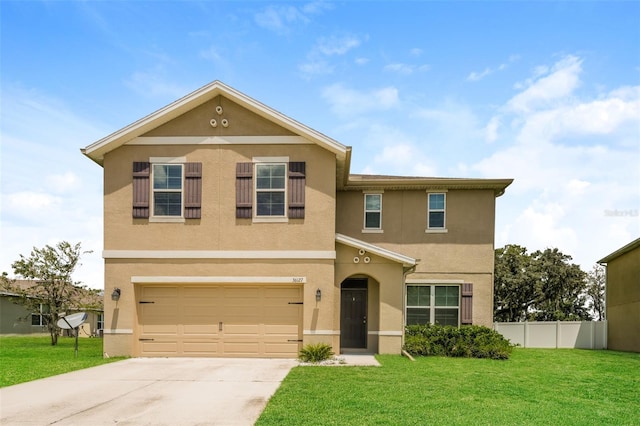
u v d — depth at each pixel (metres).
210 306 14.67
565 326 21.20
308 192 14.66
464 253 18.89
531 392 9.71
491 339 15.57
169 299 14.72
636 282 19.25
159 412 7.98
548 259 31.98
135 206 14.70
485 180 18.67
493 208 19.03
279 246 14.55
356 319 16.73
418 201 19.27
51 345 20.58
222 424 7.30
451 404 8.47
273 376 11.17
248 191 14.67
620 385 10.73
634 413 8.16
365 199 19.42
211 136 14.87
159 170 14.89
